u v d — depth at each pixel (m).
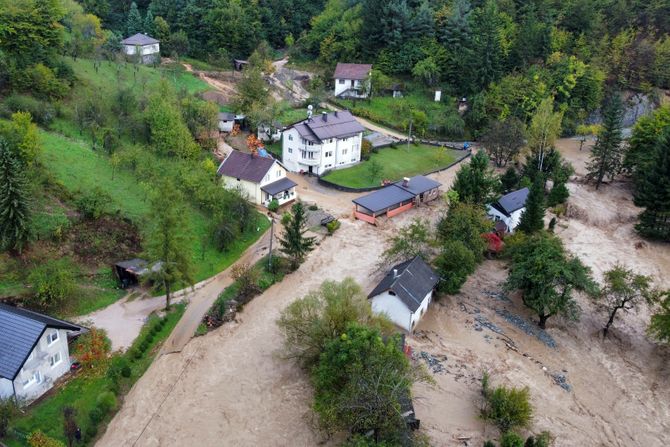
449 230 67.75
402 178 96.88
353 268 68.25
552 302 57.25
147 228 64.56
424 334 56.97
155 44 124.88
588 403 50.25
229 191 73.75
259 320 57.41
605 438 46.44
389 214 82.50
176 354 51.25
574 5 140.50
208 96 110.94
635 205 86.00
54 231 58.09
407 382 41.16
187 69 123.81
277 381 49.31
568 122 126.88
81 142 76.44
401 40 130.25
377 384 39.12
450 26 129.50
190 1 137.50
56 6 89.81
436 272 62.06
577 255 76.75
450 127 118.88
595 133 122.31
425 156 107.94
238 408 46.22
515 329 59.53
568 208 90.25
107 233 61.75
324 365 43.22
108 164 73.94
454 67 127.94
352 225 79.19
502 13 137.75
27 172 59.75
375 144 108.69
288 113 112.44
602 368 55.19
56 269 53.59
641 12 142.88
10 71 79.00
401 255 66.19
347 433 43.09
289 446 42.72
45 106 78.12
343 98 124.94
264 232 74.12
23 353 41.00
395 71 129.62
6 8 82.19
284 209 81.56
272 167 81.56
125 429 43.00
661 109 98.44
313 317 48.59
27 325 42.19
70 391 44.84
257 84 106.38
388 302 56.41
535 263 57.88
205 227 70.00
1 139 53.72
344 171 96.94
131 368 48.62
